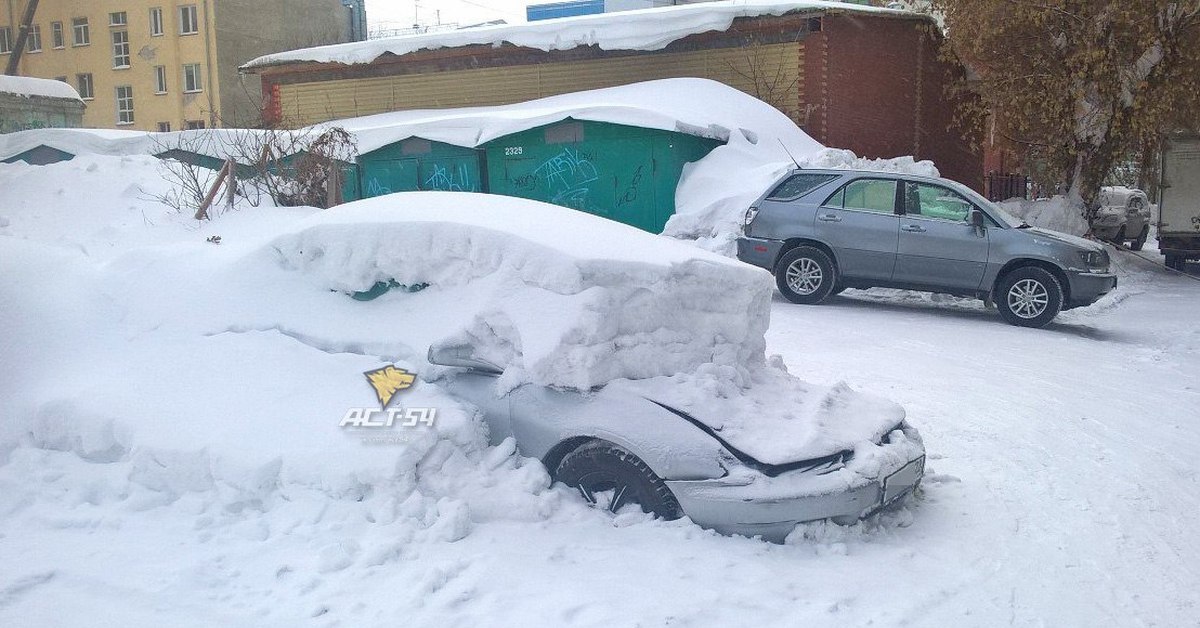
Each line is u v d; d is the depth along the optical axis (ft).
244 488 15.24
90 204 48.75
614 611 12.61
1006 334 37.14
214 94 140.36
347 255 17.94
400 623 12.19
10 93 76.33
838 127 67.05
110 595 12.82
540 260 16.19
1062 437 22.84
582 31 71.92
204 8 139.64
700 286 17.15
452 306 17.06
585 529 15.12
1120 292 51.67
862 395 18.37
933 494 18.54
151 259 20.15
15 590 12.86
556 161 57.72
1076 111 63.87
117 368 17.75
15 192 50.72
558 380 15.75
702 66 70.33
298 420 15.93
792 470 15.01
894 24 69.41
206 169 53.42
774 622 12.62
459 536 14.60
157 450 15.84
